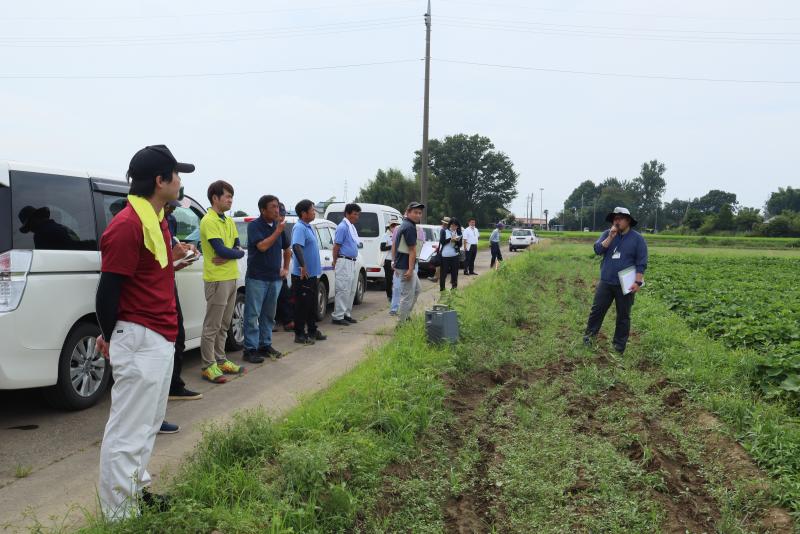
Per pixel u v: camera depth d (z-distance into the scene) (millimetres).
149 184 3377
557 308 12047
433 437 4926
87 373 5754
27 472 4293
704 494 4219
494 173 95688
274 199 7480
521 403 5941
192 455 4301
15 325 4957
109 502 3242
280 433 4449
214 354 6898
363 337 9391
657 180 153250
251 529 3154
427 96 28172
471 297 11359
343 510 3633
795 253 45406
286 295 9938
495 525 3725
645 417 5598
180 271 6996
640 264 8094
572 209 171125
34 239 5172
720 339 8984
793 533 3613
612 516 3775
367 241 16000
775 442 4805
